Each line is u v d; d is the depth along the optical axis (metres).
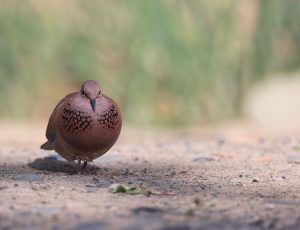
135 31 16.94
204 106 16.95
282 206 6.70
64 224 5.88
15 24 17.45
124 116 16.98
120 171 8.94
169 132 15.30
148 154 10.70
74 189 7.48
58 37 17.50
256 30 17.28
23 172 8.77
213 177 8.48
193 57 16.89
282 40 17.62
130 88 16.95
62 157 9.03
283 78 17.48
